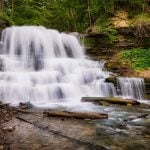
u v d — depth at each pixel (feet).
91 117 25.36
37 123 22.98
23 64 42.19
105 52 49.52
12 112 26.35
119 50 49.70
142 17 56.29
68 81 40.47
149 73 42.47
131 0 61.98
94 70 43.55
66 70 43.60
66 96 37.32
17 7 81.05
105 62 46.32
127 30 52.42
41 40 48.73
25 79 37.37
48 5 87.81
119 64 45.52
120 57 47.37
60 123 23.26
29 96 34.76
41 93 35.60
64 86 37.91
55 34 50.72
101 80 40.78
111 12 61.00
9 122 22.99
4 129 20.81
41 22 83.20
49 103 33.27
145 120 25.34
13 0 80.07
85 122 23.94
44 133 20.40
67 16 81.15
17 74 37.93
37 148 17.44
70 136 19.88
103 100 34.17
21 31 48.03
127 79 39.37
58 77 40.14
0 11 67.00
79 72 42.63
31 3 84.07
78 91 38.68
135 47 50.24
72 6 76.23
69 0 76.84
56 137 19.58
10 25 62.03
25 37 47.73
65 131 21.03
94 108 30.53
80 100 34.96
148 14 58.18
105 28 54.90
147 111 29.25
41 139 19.10
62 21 86.48
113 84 39.52
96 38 50.98
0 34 45.78
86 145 18.13
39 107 30.35
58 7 82.74
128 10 61.11
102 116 25.66
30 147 17.60
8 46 46.11
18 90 34.40
